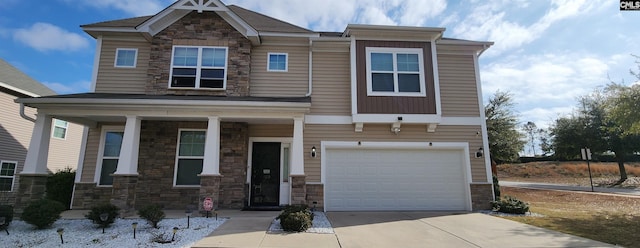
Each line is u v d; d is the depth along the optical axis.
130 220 7.29
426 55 10.45
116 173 7.80
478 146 10.44
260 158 10.34
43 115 8.16
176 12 10.34
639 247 5.47
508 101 19.95
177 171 9.77
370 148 10.15
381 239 5.87
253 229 6.45
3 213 6.24
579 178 27.42
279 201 10.11
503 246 5.45
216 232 6.13
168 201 9.57
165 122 9.98
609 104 13.12
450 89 10.79
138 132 8.38
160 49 10.16
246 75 10.23
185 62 10.20
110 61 10.37
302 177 8.28
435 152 10.37
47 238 5.70
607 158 32.34
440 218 8.38
